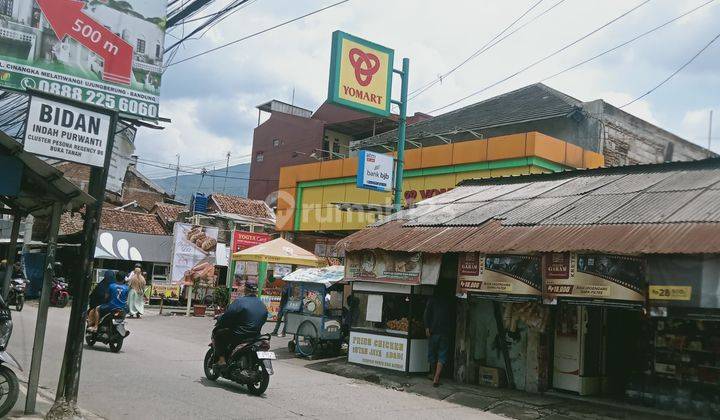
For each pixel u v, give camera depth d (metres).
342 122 39.62
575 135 20.25
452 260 11.05
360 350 12.02
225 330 9.33
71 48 11.60
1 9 11.04
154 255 29.16
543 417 8.62
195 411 7.50
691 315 7.23
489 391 10.20
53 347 12.38
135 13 12.30
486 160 17.30
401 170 15.55
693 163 10.73
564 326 10.21
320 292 13.29
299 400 8.79
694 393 8.88
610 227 8.66
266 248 18.89
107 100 11.89
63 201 7.05
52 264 7.04
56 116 6.52
